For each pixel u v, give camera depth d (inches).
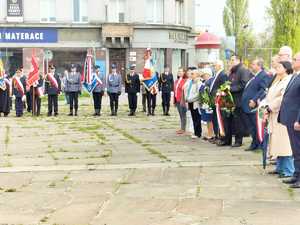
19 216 313.9
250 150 531.2
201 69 617.3
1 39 1764.3
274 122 403.9
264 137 419.2
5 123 839.7
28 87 967.6
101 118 916.0
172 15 1844.2
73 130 737.6
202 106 595.8
